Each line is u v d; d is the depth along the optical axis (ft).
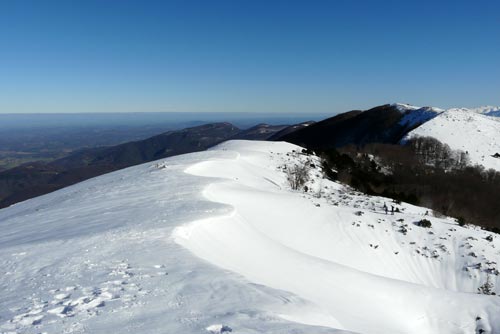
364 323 34.99
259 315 20.07
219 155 128.26
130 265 28.84
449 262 70.28
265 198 79.56
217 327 18.42
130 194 68.69
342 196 109.40
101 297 22.36
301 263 45.37
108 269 27.94
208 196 66.13
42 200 91.04
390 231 78.43
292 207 79.56
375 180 156.15
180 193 65.46
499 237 81.71
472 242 75.82
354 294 41.45
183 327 18.40
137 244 34.86
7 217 75.66
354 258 67.97
